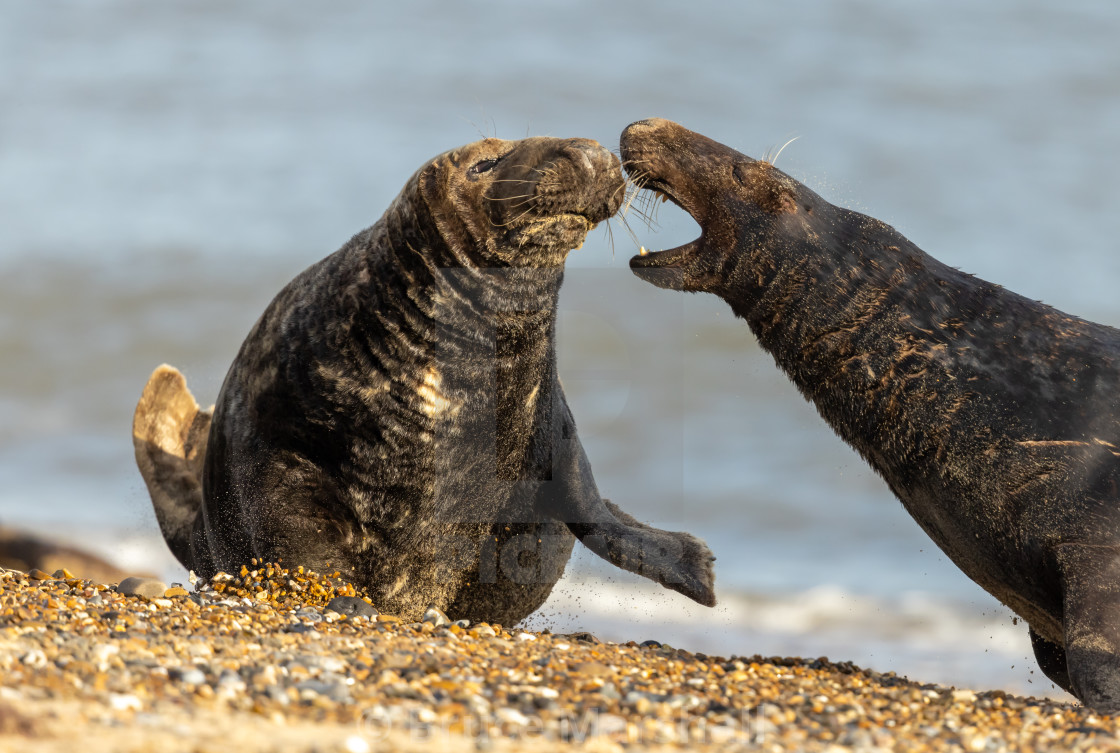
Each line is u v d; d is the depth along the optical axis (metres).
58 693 15.01
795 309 27.02
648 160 27.55
